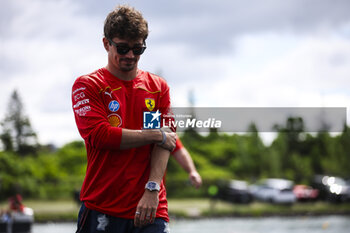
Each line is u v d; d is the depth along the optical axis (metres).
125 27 2.64
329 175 55.66
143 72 2.95
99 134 2.65
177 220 31.36
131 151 2.76
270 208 35.25
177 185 46.97
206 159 60.16
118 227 2.76
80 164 53.78
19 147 63.50
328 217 32.53
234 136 62.81
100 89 2.74
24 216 16.56
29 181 43.88
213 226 25.44
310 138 59.44
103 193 2.75
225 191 38.81
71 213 30.27
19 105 64.50
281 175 57.16
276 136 59.91
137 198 2.76
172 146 2.80
